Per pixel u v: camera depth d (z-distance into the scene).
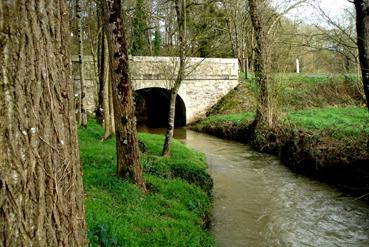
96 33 18.95
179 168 11.46
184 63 12.82
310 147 13.72
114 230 5.69
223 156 17.27
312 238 8.31
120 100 8.45
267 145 17.67
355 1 8.54
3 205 2.21
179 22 12.51
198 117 29.69
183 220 7.38
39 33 2.39
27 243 2.28
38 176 2.35
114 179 8.38
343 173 11.97
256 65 19.62
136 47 30.78
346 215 9.68
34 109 2.35
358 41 8.64
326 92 26.89
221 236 8.16
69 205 2.58
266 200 10.89
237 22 34.91
